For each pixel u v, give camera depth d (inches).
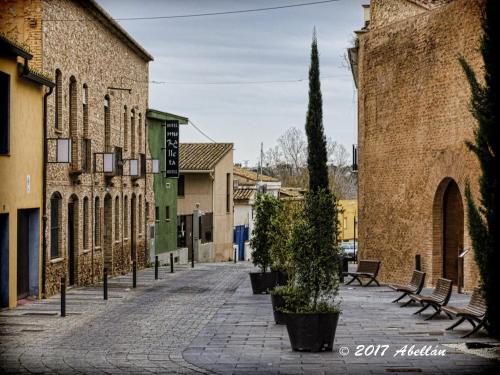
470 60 893.8
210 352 556.4
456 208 965.8
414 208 1035.9
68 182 1026.1
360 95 1189.7
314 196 576.1
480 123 540.4
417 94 1022.4
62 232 1000.9
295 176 3548.2
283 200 995.9
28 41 917.2
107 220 1290.6
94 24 1167.0
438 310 700.7
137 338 627.2
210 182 2107.5
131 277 1314.0
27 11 917.2
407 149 1051.3
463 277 930.7
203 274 1421.0
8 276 817.5
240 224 2482.8
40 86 908.0
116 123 1323.8
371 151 1154.7
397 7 1151.0
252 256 994.1
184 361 522.3
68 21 1029.2
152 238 1642.5
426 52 996.6
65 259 1011.3
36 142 895.7
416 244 1031.6
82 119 1099.9
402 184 1066.1
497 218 538.0
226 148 2204.7
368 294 939.3
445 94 951.6
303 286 558.3
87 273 1132.5
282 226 872.9
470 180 886.4
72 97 1063.0
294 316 545.6
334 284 562.6
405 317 719.1
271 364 505.0
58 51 984.3
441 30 959.6
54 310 813.9
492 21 535.2
